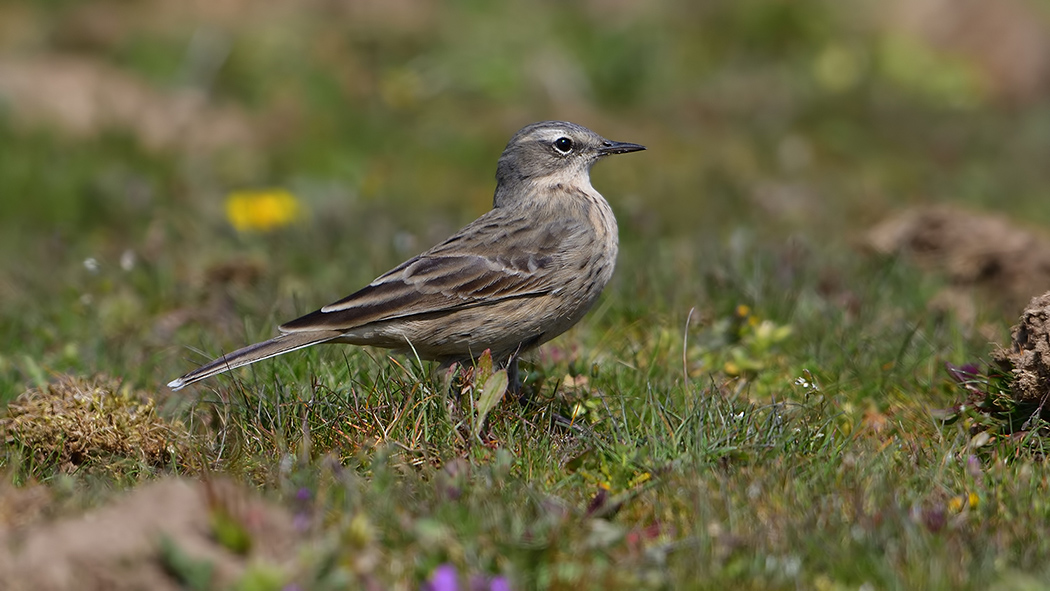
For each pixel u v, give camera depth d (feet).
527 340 36.17
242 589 21.29
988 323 42.29
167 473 30.58
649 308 43.57
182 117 76.89
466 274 34.99
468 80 83.82
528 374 36.17
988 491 27.61
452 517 25.11
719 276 46.37
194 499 23.71
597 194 39.24
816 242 54.13
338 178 71.97
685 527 25.70
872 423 33.09
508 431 31.01
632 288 45.09
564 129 39.50
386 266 50.88
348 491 26.04
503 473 27.94
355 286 48.16
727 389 35.50
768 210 63.98
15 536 23.31
